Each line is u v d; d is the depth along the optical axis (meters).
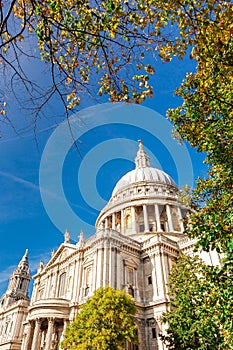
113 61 9.52
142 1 9.02
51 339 42.50
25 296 99.69
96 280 43.97
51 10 8.25
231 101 13.59
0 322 85.88
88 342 28.47
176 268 27.28
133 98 9.98
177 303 24.78
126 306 31.53
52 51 7.66
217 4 10.66
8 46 7.45
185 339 22.72
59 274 56.78
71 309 44.97
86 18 8.39
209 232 11.84
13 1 5.93
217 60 12.93
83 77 9.88
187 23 10.38
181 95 16.06
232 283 13.62
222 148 15.11
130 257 49.62
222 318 13.77
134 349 39.56
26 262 109.62
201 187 17.09
